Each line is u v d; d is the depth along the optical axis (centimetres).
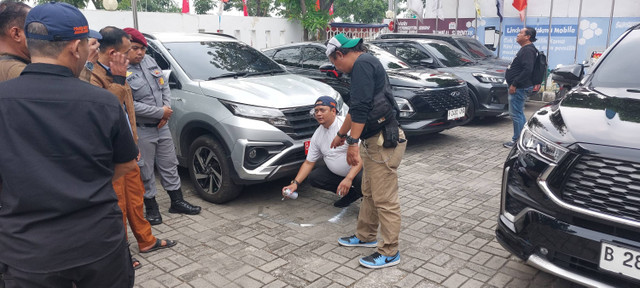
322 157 398
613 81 330
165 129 392
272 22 1859
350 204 438
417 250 339
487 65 883
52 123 154
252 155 398
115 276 176
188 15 1523
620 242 216
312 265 318
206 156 436
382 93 291
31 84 156
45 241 155
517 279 297
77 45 164
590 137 235
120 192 296
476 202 439
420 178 518
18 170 152
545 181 242
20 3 229
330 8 2167
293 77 501
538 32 1177
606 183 220
